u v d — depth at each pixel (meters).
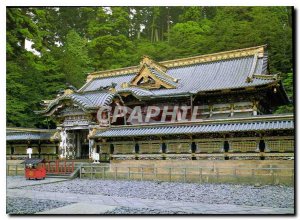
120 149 28.73
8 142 36.62
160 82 35.44
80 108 31.30
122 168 27.47
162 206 14.62
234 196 17.03
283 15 42.88
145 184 22.73
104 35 49.84
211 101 32.16
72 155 33.81
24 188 21.83
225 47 42.28
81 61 51.00
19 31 43.16
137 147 27.86
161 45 47.09
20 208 14.62
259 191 18.58
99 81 45.06
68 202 15.98
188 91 30.48
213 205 14.70
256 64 33.09
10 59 44.59
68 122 32.97
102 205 15.05
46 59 49.00
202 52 44.41
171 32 47.91
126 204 15.23
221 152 24.11
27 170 27.41
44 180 26.34
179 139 25.92
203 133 24.11
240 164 23.03
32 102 44.41
